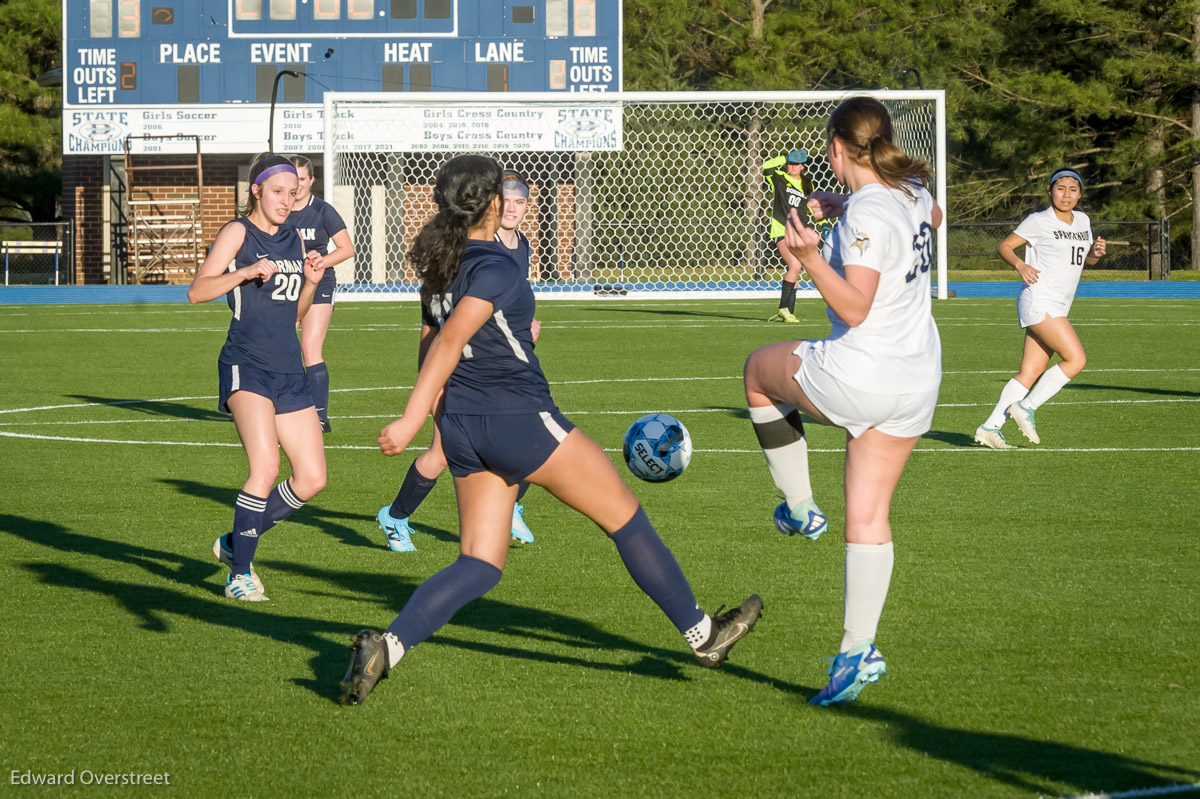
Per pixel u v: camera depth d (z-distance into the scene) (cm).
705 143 11269
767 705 1538
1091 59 13850
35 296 10006
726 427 3769
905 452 1546
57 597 2023
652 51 14725
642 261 11200
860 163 1545
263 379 2042
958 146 15288
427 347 1594
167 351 6069
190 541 2419
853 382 1505
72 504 2739
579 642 1791
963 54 13862
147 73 11019
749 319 7612
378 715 1507
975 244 12312
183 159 11538
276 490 2106
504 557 1537
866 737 1434
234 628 1864
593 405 4219
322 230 3559
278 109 10956
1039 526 2483
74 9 10981
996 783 1308
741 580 2105
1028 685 1598
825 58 13875
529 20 10931
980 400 4334
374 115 9606
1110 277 11681
